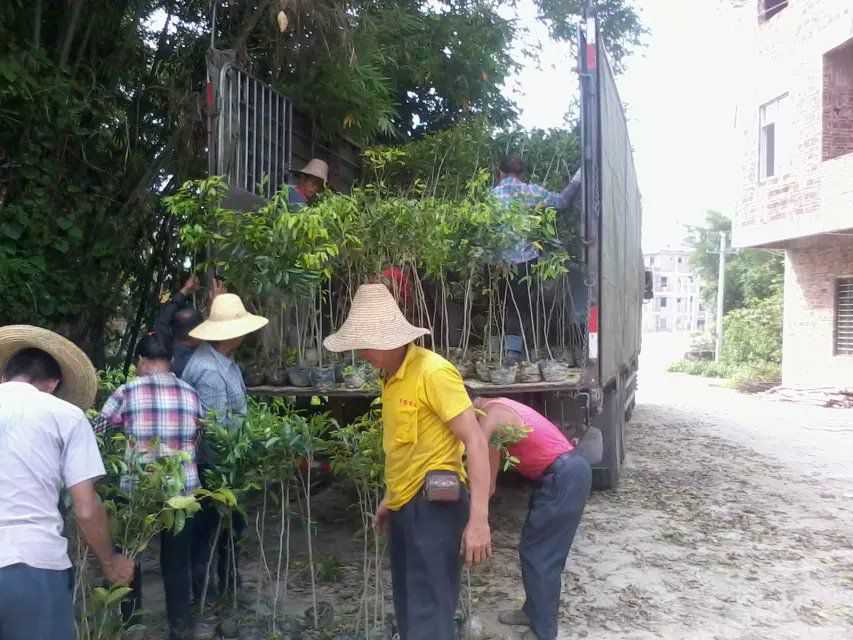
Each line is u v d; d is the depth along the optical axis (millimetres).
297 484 4641
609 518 6504
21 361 2789
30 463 2531
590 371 5473
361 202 5699
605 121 5965
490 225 5246
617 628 4262
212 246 4910
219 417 3838
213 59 5473
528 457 4012
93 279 6570
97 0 6586
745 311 24469
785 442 10750
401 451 3117
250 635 3799
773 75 16688
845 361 16141
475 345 6242
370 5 7871
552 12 11867
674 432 11641
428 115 10195
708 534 6078
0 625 2432
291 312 5547
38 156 6039
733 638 4137
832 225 14555
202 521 4137
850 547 5766
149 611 4297
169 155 6852
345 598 4566
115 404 3633
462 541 3061
